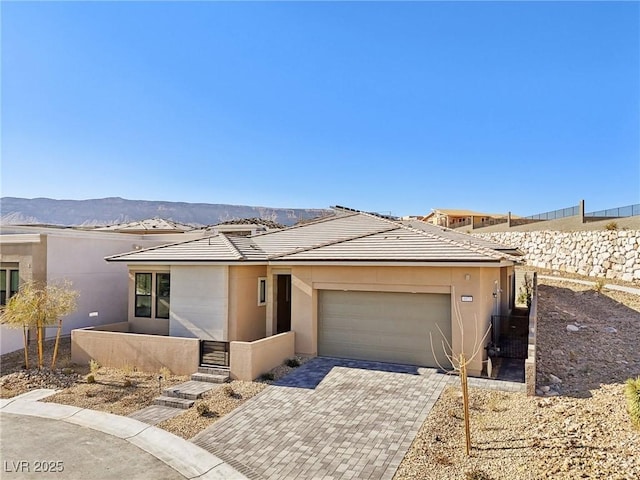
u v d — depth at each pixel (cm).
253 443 922
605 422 816
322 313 1566
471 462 758
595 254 2573
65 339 1986
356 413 1036
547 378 1166
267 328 1717
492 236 3872
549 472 663
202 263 1647
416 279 1398
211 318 1658
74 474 812
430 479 725
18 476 805
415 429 932
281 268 1705
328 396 1156
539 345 1455
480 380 1220
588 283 2370
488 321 1456
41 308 1538
